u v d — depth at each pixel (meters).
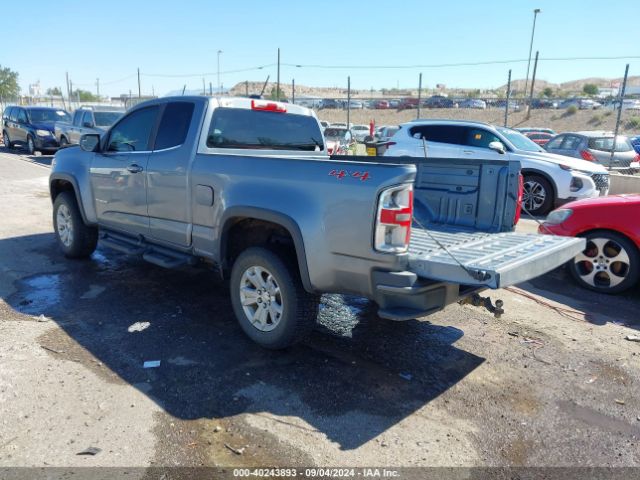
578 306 5.43
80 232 6.29
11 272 6.00
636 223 5.42
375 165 3.40
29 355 3.93
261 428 3.15
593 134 16.05
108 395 3.44
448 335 4.62
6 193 11.52
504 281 3.12
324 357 4.11
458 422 3.30
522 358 4.20
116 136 5.67
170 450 2.92
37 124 21.08
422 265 3.39
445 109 47.28
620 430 3.27
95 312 4.87
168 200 4.84
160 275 6.04
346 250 3.49
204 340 4.34
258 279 4.09
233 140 4.86
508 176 4.53
